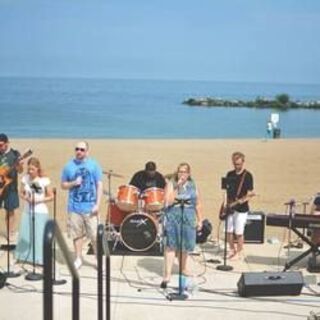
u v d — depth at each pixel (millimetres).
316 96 172000
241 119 59594
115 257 9383
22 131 41250
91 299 7402
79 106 78750
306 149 27297
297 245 10188
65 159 22047
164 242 8070
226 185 9242
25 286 7855
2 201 9258
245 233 10336
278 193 16188
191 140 31703
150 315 6957
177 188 7738
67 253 2525
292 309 7203
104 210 12570
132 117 59156
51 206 13102
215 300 7480
